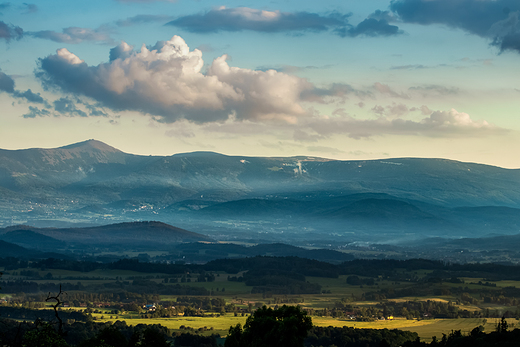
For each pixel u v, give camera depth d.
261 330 197.88
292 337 190.12
